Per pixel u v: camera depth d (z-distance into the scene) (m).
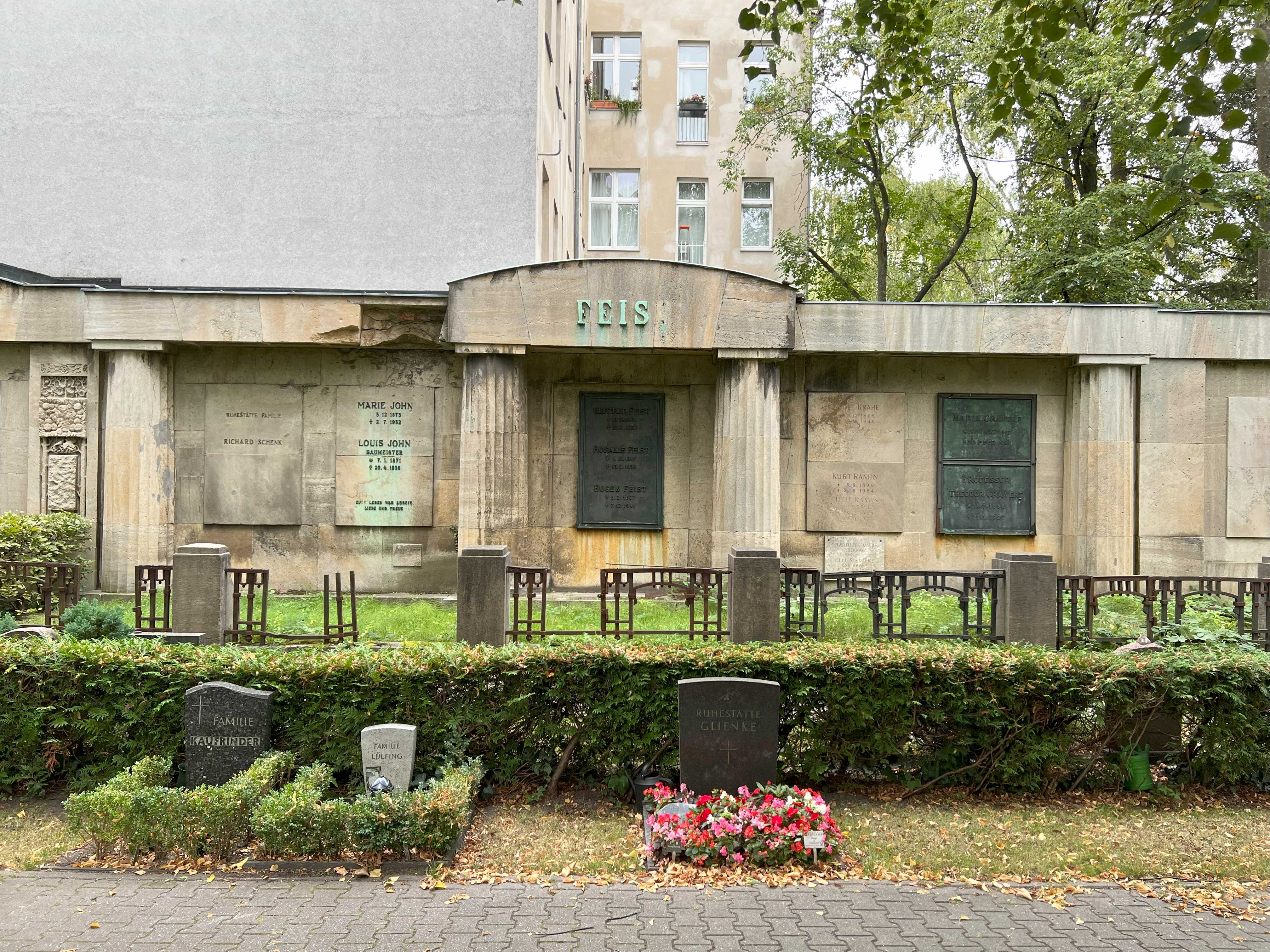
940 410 14.09
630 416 14.21
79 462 13.38
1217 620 9.53
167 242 15.97
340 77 15.96
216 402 13.75
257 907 4.72
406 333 13.46
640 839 5.66
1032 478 14.08
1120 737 6.59
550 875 5.17
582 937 4.42
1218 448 13.88
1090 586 9.30
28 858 5.30
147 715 6.28
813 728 6.38
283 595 13.48
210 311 13.12
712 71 28.42
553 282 12.83
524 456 13.20
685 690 5.94
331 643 9.10
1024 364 14.08
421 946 4.31
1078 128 19.89
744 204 28.62
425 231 15.87
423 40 15.98
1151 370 13.65
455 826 5.32
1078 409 13.80
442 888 4.98
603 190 28.61
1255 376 13.84
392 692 6.30
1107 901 4.91
